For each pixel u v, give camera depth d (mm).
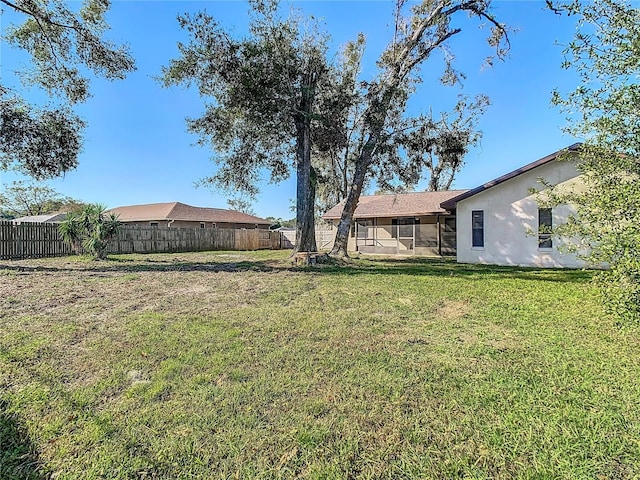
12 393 2723
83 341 3889
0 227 13133
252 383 2898
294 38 10922
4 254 13258
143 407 2527
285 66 10664
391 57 12547
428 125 12797
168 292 6785
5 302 5762
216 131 12492
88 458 2000
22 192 38781
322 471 1902
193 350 3623
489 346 3840
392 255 17609
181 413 2441
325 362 3344
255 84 10258
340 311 5344
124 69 10594
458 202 13047
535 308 5570
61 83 10391
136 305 5656
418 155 13344
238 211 36938
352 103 12133
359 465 1954
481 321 4836
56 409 2500
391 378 3006
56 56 10070
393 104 12539
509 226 12227
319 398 2660
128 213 30453
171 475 1881
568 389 2811
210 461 1981
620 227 3639
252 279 8477
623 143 4355
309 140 12180
